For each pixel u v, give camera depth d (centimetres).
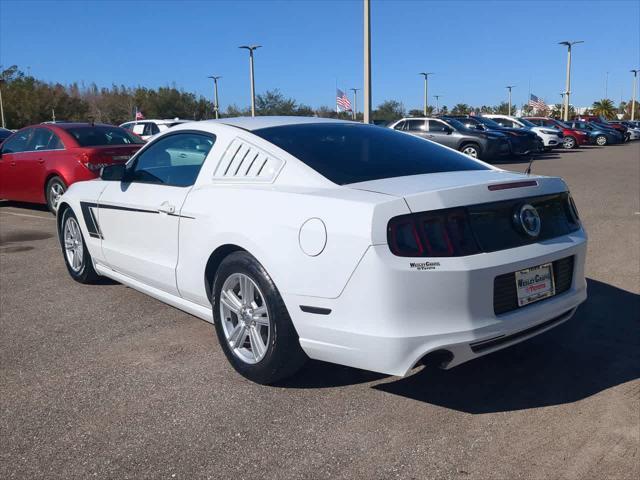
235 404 341
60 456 294
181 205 407
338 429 313
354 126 439
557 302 346
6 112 5500
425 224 301
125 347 425
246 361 366
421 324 298
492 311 312
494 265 308
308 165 358
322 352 323
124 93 6319
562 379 367
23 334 451
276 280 333
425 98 5009
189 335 446
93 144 926
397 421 321
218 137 412
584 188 1258
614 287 545
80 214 540
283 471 279
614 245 709
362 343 304
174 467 283
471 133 1938
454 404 338
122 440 307
